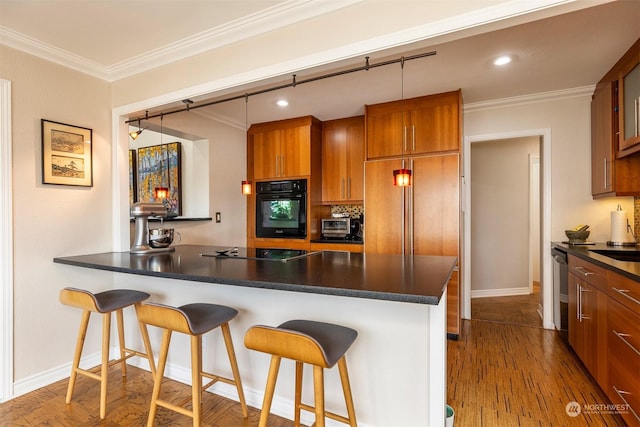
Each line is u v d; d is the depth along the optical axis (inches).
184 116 139.5
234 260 87.5
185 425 75.4
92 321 104.3
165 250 106.8
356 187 160.6
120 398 86.3
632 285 66.2
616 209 123.3
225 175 161.9
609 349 77.8
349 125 162.4
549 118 131.9
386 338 67.3
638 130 88.7
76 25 83.1
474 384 92.3
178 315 63.5
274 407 79.2
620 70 99.6
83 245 101.7
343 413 71.3
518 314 156.3
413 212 128.1
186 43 90.8
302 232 159.9
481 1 60.7
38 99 91.7
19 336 87.5
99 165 106.6
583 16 78.4
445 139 125.3
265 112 152.5
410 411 65.6
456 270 121.8
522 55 97.7
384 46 68.6
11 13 77.7
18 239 87.3
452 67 105.3
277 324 78.2
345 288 53.7
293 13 76.4
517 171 193.6
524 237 195.2
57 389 90.6
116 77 107.8
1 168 84.1
